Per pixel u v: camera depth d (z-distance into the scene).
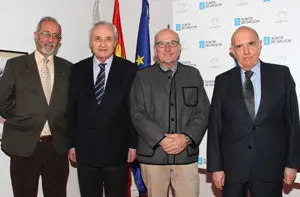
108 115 2.20
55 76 2.37
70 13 3.07
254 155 1.91
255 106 1.95
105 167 2.24
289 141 1.90
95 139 2.21
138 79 2.32
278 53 2.43
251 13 2.53
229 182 1.99
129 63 2.38
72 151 2.32
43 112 2.27
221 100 2.06
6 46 2.64
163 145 2.16
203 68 2.77
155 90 2.27
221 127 2.08
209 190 3.34
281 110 1.91
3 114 2.29
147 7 3.20
